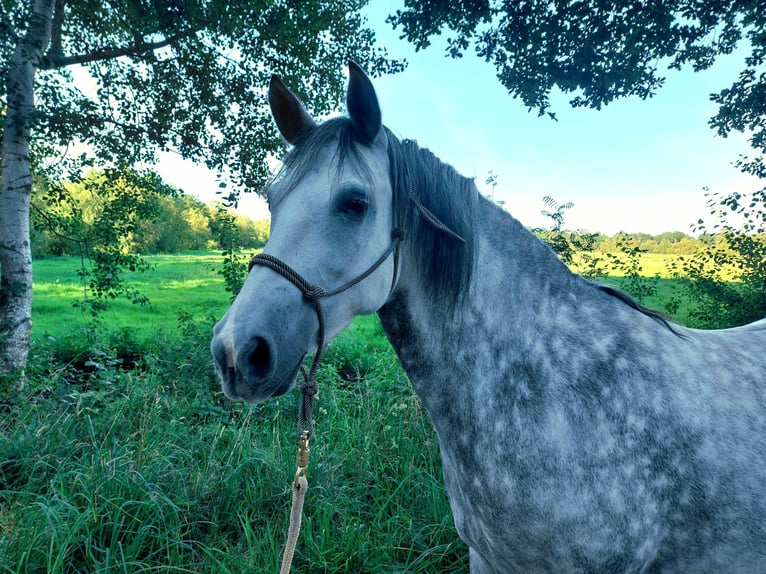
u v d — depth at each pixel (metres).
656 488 1.01
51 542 1.85
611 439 1.01
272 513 2.40
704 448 1.03
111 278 5.01
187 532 2.14
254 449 2.78
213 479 2.56
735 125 6.16
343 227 1.00
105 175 5.21
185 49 4.93
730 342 1.28
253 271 1.00
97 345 4.36
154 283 15.82
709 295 5.46
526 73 6.29
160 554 2.12
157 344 5.11
